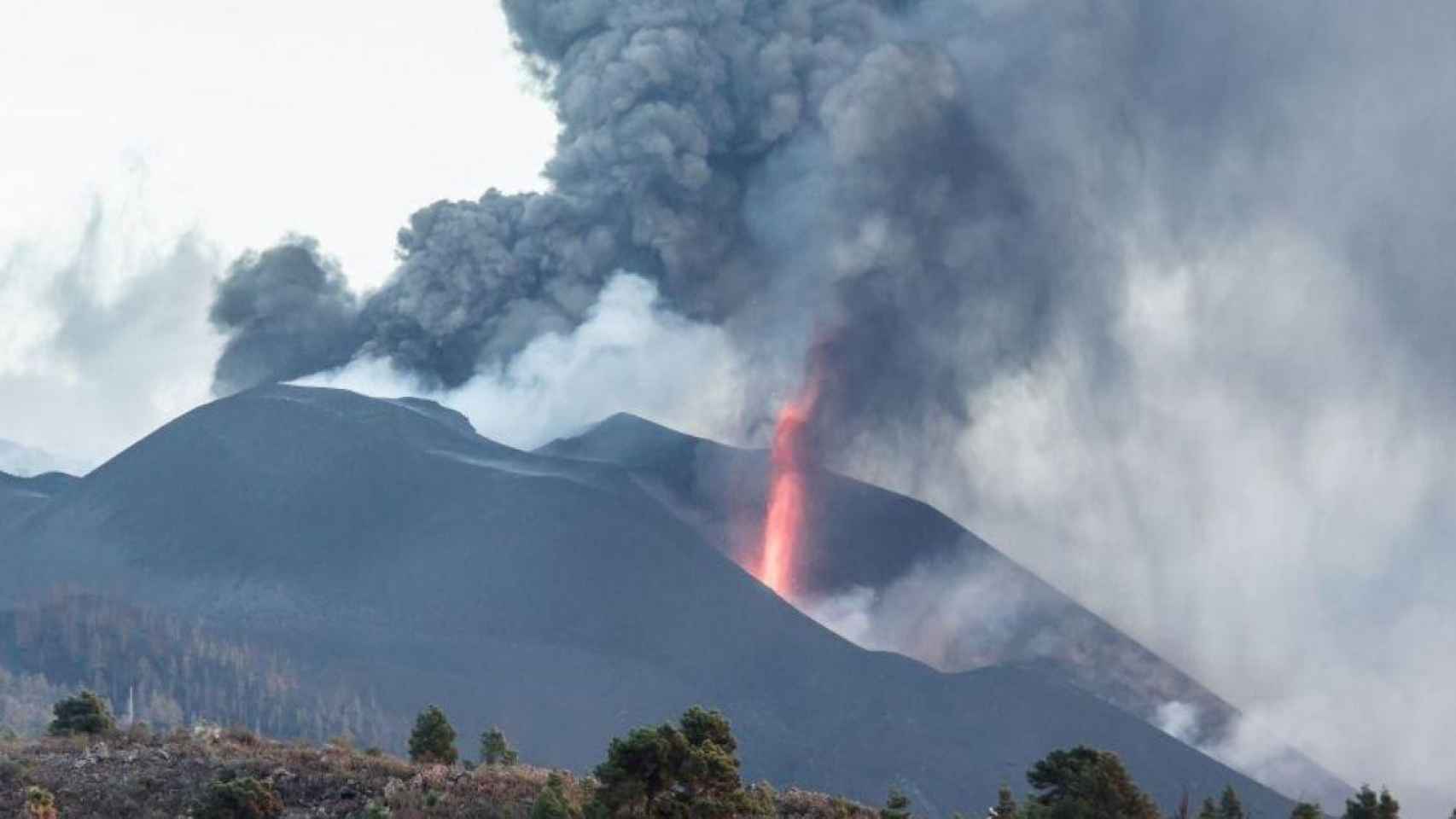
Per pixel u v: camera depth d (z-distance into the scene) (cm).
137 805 13212
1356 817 13338
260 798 13100
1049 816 13338
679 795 12488
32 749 14662
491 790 13625
